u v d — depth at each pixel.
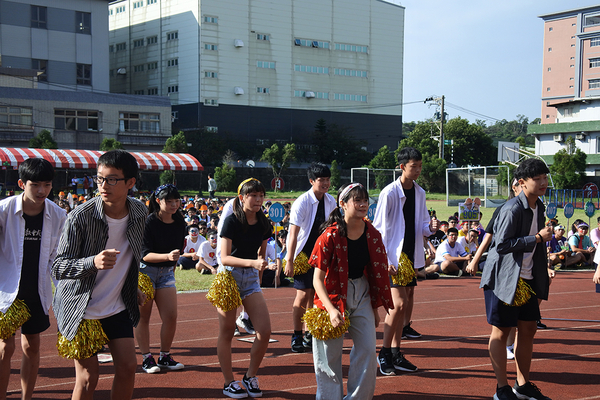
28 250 4.40
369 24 83.00
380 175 38.31
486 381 5.49
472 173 36.56
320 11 79.12
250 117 74.38
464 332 7.61
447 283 12.34
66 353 3.63
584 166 48.31
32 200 4.34
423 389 5.24
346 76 81.56
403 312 5.74
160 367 5.74
